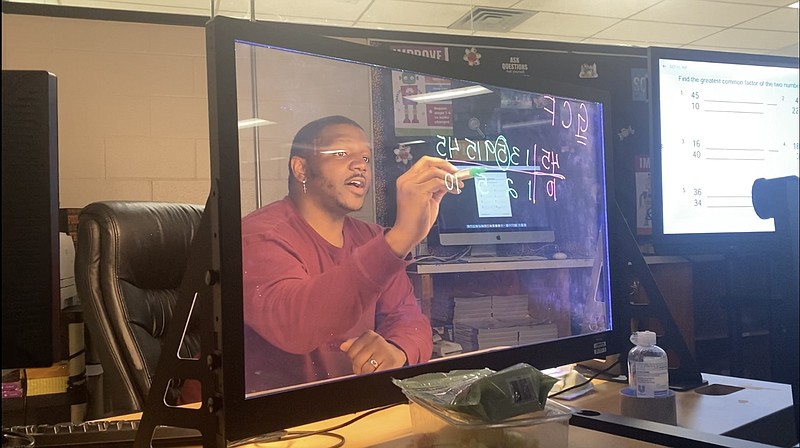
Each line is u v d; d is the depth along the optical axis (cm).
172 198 313
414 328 92
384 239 89
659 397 108
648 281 134
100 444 90
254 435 74
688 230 134
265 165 77
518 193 108
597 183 123
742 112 139
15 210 68
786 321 76
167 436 88
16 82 69
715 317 229
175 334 76
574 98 119
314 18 391
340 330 84
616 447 86
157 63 311
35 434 91
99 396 210
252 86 76
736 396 126
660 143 132
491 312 102
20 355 68
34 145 69
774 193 74
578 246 118
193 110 316
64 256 217
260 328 75
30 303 68
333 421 103
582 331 117
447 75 98
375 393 86
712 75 137
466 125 100
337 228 84
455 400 71
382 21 407
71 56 299
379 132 90
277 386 77
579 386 129
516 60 161
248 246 75
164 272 162
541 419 72
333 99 85
